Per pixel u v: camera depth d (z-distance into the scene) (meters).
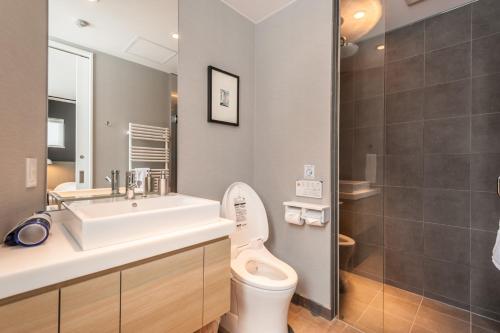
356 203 1.66
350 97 1.64
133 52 1.34
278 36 1.87
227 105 1.79
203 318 1.00
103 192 1.25
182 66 1.52
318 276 1.63
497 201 1.57
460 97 1.71
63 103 1.10
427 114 1.85
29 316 0.60
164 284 0.87
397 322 1.56
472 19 1.66
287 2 1.76
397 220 1.98
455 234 1.72
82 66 1.17
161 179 1.40
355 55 1.63
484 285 1.61
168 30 1.46
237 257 1.48
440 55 1.79
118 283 0.75
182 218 0.99
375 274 1.66
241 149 1.92
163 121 1.46
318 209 1.53
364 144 1.65
